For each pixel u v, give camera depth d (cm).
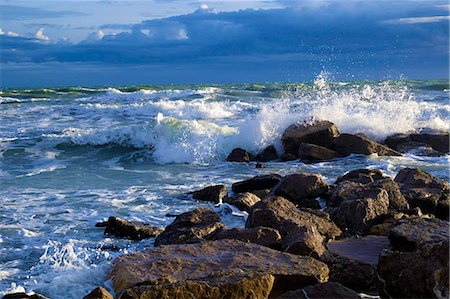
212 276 588
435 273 575
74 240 895
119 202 1160
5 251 846
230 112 2612
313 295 546
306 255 700
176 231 842
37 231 957
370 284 641
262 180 1208
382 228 827
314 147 1603
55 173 1554
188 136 1808
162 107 2719
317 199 1074
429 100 2880
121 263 670
